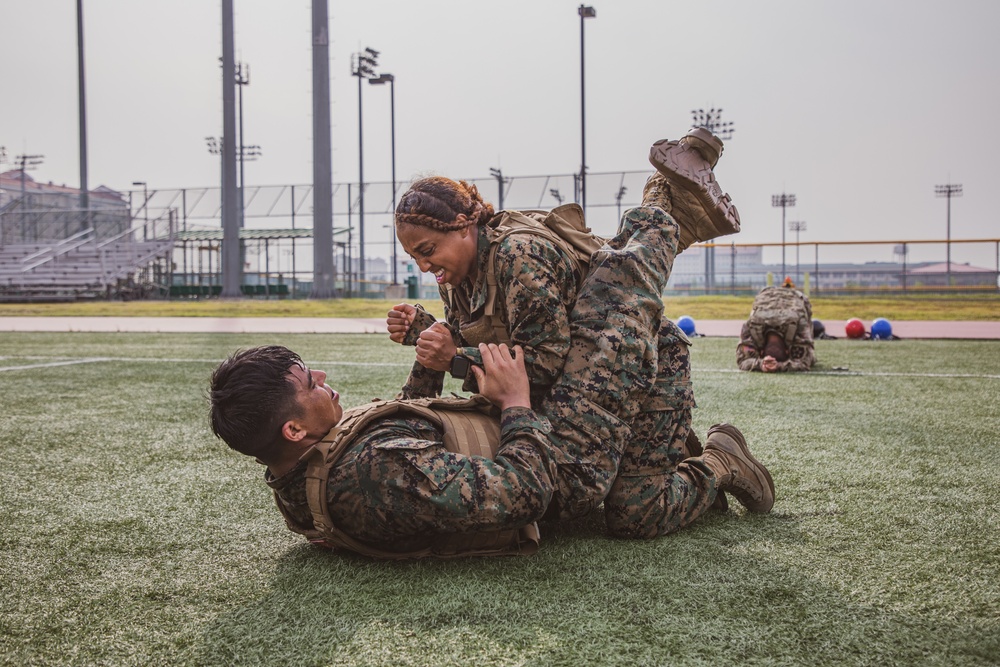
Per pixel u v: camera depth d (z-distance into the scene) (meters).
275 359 1.90
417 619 1.76
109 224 38.12
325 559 2.16
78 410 4.90
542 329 2.07
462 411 2.11
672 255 2.28
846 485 2.94
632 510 2.24
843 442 3.78
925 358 8.16
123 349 9.80
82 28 34.94
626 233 2.27
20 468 3.34
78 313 20.16
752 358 7.18
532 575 2.01
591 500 2.10
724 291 32.81
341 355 8.86
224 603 1.88
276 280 39.69
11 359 8.38
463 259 2.13
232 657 1.61
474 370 2.06
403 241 2.12
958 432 4.02
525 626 1.72
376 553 2.05
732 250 32.34
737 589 1.92
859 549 2.21
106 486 3.03
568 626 1.72
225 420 1.86
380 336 12.32
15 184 66.12
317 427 1.94
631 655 1.58
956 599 1.85
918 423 4.30
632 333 2.10
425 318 2.57
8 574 2.10
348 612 1.81
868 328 13.27
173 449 3.73
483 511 1.87
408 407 2.02
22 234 38.22
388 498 1.86
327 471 1.92
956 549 2.21
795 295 7.29
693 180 2.50
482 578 1.99
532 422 1.98
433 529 1.91
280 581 2.01
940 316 16.53
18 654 1.65
